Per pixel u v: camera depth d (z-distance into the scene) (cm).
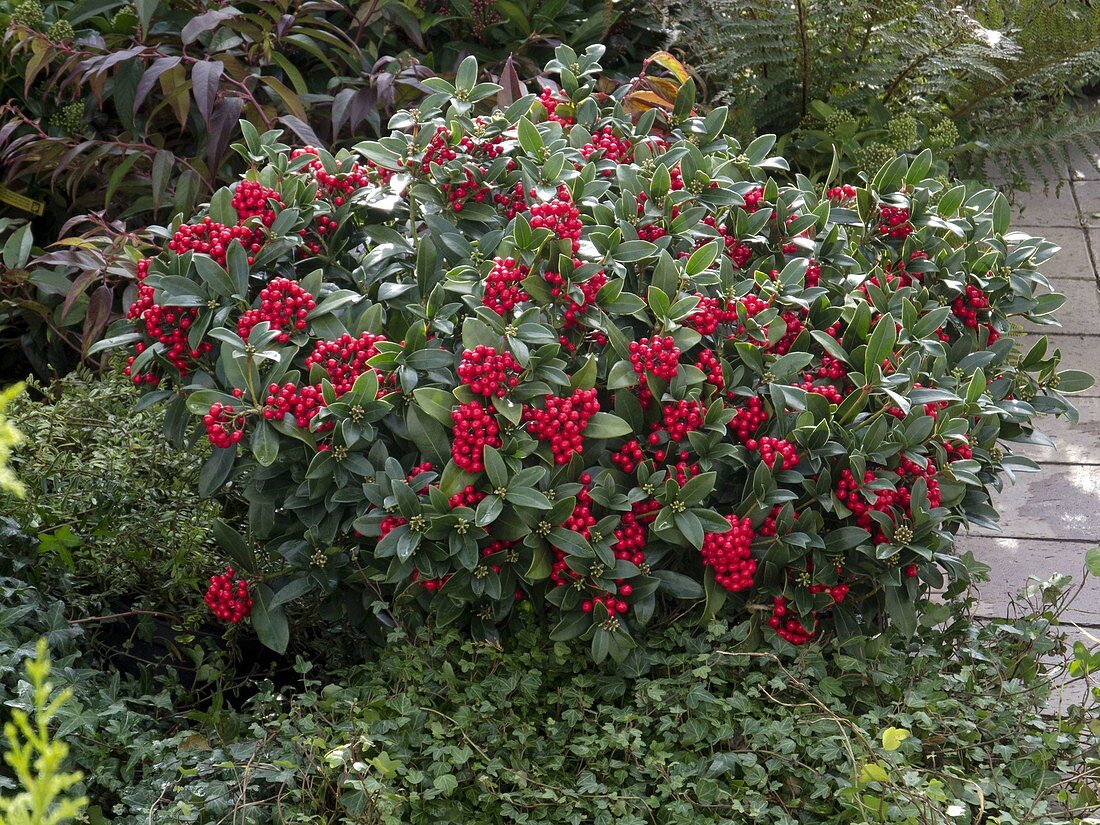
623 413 238
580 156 273
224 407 224
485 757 217
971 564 279
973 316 288
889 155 457
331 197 262
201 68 343
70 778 97
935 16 479
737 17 495
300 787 216
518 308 237
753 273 263
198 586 288
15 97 389
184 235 246
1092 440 397
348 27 433
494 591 229
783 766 223
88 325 327
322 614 254
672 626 244
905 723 226
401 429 234
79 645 263
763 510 234
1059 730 236
